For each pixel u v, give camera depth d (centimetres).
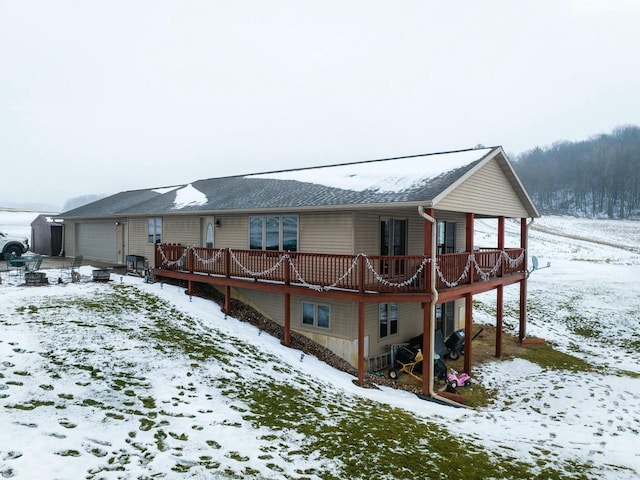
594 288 2566
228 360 1047
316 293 1262
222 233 1734
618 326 1930
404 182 1315
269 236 1560
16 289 1426
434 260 1156
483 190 1453
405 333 1582
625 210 9606
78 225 2597
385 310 1491
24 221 5409
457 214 1775
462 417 1016
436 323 1720
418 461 693
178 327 1214
